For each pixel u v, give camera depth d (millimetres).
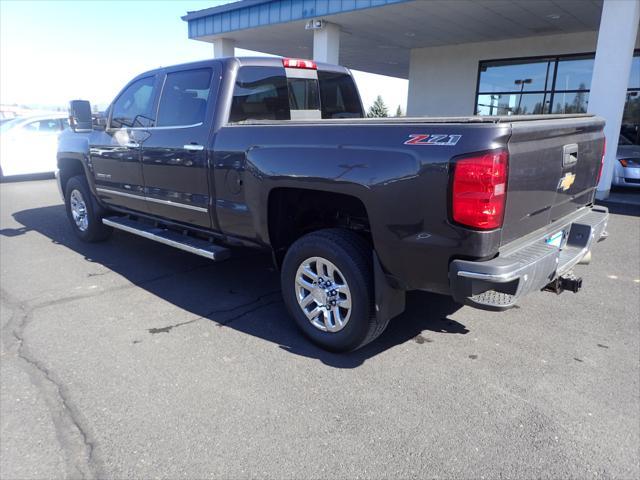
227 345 3689
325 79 5191
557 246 3500
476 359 3500
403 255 2994
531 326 4047
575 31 13102
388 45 15789
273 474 2395
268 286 4969
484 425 2760
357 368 3369
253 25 13375
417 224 2867
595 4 10422
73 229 6793
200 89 4344
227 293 4766
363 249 3318
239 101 4246
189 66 4512
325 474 2396
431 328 4012
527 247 3021
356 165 3086
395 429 2725
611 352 3605
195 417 2820
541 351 3625
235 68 4211
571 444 2607
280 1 12609
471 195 2641
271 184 3590
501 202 2686
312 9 11961
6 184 12336
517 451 2555
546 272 2992
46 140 13141
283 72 4664
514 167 2740
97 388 3107
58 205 9383
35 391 3074
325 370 3338
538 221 3236
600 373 3314
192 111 4395
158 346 3666
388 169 2932
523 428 2734
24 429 2715
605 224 3965
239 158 3846
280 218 3857
